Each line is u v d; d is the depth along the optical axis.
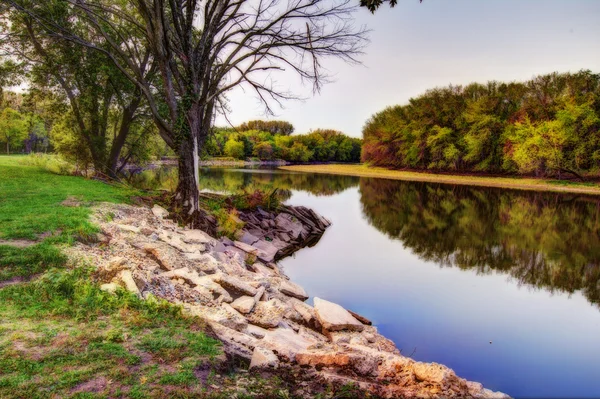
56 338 4.95
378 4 7.57
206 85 16.08
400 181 69.81
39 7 22.00
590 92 59.00
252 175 67.06
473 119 73.44
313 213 26.83
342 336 8.36
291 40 16.44
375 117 111.31
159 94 25.95
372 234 24.77
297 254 19.19
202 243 12.62
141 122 29.72
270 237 20.53
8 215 11.06
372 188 55.84
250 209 23.12
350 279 14.88
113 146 28.75
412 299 12.62
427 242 22.34
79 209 12.40
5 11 22.28
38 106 29.45
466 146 75.19
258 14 16.17
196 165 15.30
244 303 7.94
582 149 54.97
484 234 24.59
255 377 4.77
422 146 83.00
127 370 4.36
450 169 81.06
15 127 62.12
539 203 39.47
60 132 31.42
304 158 148.12
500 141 69.38
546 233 24.88
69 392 3.87
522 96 71.88
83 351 4.68
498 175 71.00
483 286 14.27
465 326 10.51
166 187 26.61
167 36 14.08
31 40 24.95
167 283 7.57
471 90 82.94
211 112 16.70
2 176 21.95
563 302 12.71
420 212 34.03
